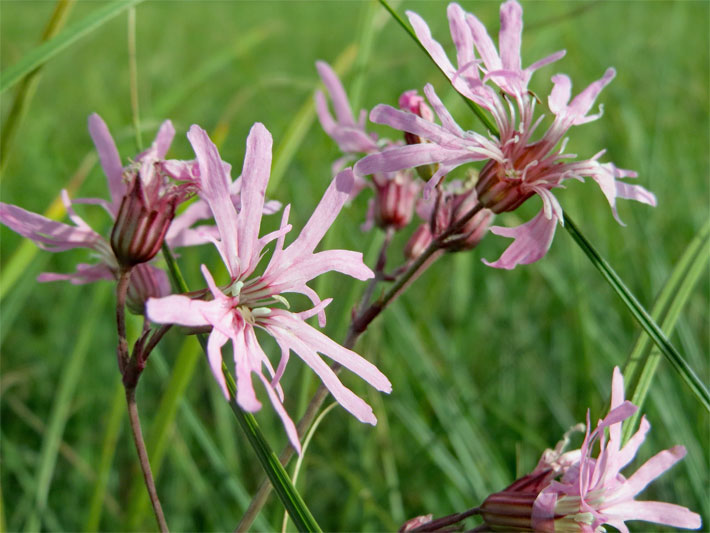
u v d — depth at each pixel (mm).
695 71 406
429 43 151
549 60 156
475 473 224
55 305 320
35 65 165
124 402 211
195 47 597
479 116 158
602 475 151
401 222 182
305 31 622
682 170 332
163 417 197
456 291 295
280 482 141
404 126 146
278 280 142
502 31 157
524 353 272
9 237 327
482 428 240
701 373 239
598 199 326
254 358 135
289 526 200
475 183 167
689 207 318
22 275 235
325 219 143
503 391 264
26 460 254
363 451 245
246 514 156
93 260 199
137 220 144
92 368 285
